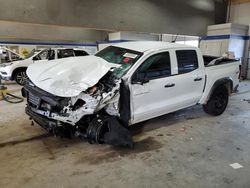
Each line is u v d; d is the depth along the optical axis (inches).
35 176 101.7
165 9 382.0
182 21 410.6
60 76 114.3
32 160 115.8
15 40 509.4
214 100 187.2
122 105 128.0
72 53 366.6
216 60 199.3
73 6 292.7
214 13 462.3
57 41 546.6
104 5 316.8
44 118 121.4
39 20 272.8
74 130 126.6
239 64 208.7
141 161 117.2
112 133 122.9
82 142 138.0
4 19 250.8
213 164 115.5
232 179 102.9
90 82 113.0
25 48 519.8
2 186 94.0
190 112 205.9
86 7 302.8
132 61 135.1
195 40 521.0
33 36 508.1
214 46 448.8
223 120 185.3
